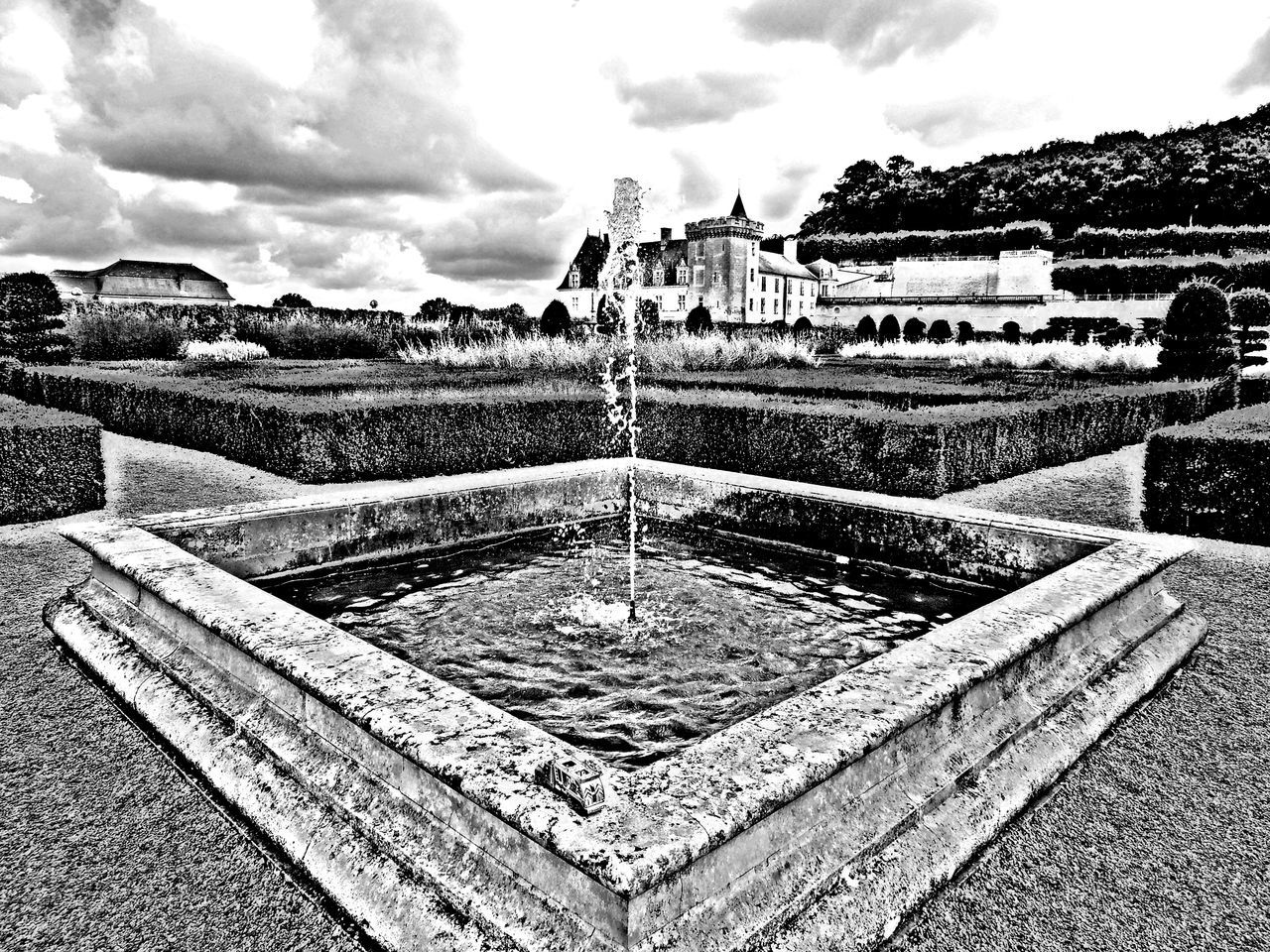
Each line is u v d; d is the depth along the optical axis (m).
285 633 2.57
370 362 21.88
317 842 2.18
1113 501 7.57
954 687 2.24
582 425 10.62
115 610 3.55
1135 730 3.01
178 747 2.74
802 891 1.82
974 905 2.12
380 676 2.24
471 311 33.88
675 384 14.22
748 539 5.50
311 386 12.48
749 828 1.74
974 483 8.24
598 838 1.52
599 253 66.69
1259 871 2.27
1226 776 2.72
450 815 1.92
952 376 17.81
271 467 8.88
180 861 2.30
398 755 2.06
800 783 1.76
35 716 3.11
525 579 4.66
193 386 11.48
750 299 63.75
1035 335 48.09
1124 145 106.56
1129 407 11.63
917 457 7.62
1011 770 2.50
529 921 1.68
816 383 13.73
